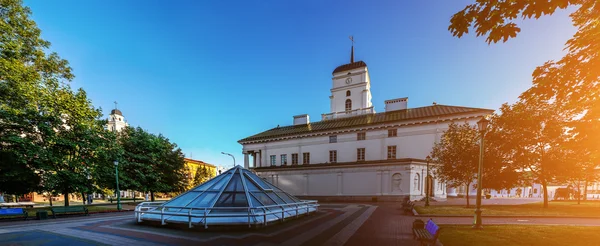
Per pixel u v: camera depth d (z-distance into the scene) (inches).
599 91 286.2
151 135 1416.1
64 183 847.1
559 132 772.0
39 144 820.6
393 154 1423.5
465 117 1240.2
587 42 252.5
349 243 369.4
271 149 1920.5
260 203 594.9
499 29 225.3
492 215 642.8
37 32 952.3
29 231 463.8
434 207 854.5
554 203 1119.6
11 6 871.1
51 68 1002.7
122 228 483.8
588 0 218.5
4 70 763.4
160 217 526.0
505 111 877.2
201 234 427.5
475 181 1370.6
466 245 328.2
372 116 1678.2
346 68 1927.9
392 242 375.9
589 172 827.4
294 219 604.1
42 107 842.2
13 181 803.4
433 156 1052.5
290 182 1638.8
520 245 327.6
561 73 271.6
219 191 594.2
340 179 1423.5
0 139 725.9
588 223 529.0
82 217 689.6
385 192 1262.3
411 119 1371.8
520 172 908.0
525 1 204.4
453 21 240.2
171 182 1444.4
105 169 987.9
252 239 392.8
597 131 302.5
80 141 891.4
